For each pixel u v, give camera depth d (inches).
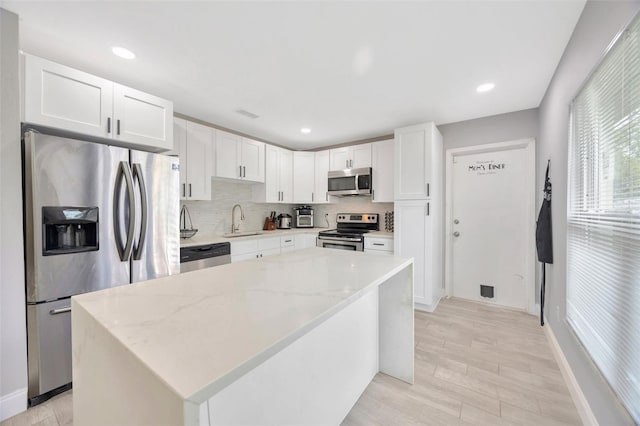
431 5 56.3
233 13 58.6
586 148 59.3
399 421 58.6
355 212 170.2
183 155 111.2
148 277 81.4
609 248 47.7
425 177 119.0
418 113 118.4
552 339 87.4
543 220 93.1
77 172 67.7
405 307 71.4
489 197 127.8
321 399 52.9
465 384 70.4
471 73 84.1
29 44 69.0
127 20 60.6
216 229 142.0
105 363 28.0
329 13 58.6
